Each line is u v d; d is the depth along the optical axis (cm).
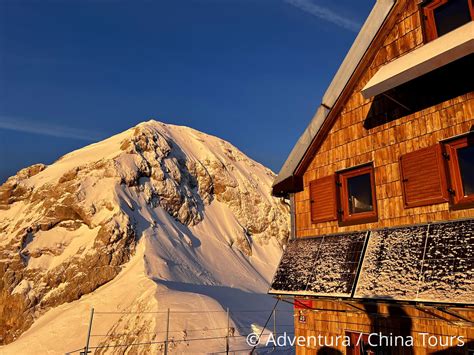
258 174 10988
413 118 821
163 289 4103
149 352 2828
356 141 950
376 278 730
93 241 5678
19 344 3919
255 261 7850
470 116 716
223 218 8612
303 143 1080
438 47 684
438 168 747
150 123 10150
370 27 937
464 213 696
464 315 659
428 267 653
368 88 750
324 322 967
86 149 9175
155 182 7706
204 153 10144
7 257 5644
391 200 838
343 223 945
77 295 5003
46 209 6512
